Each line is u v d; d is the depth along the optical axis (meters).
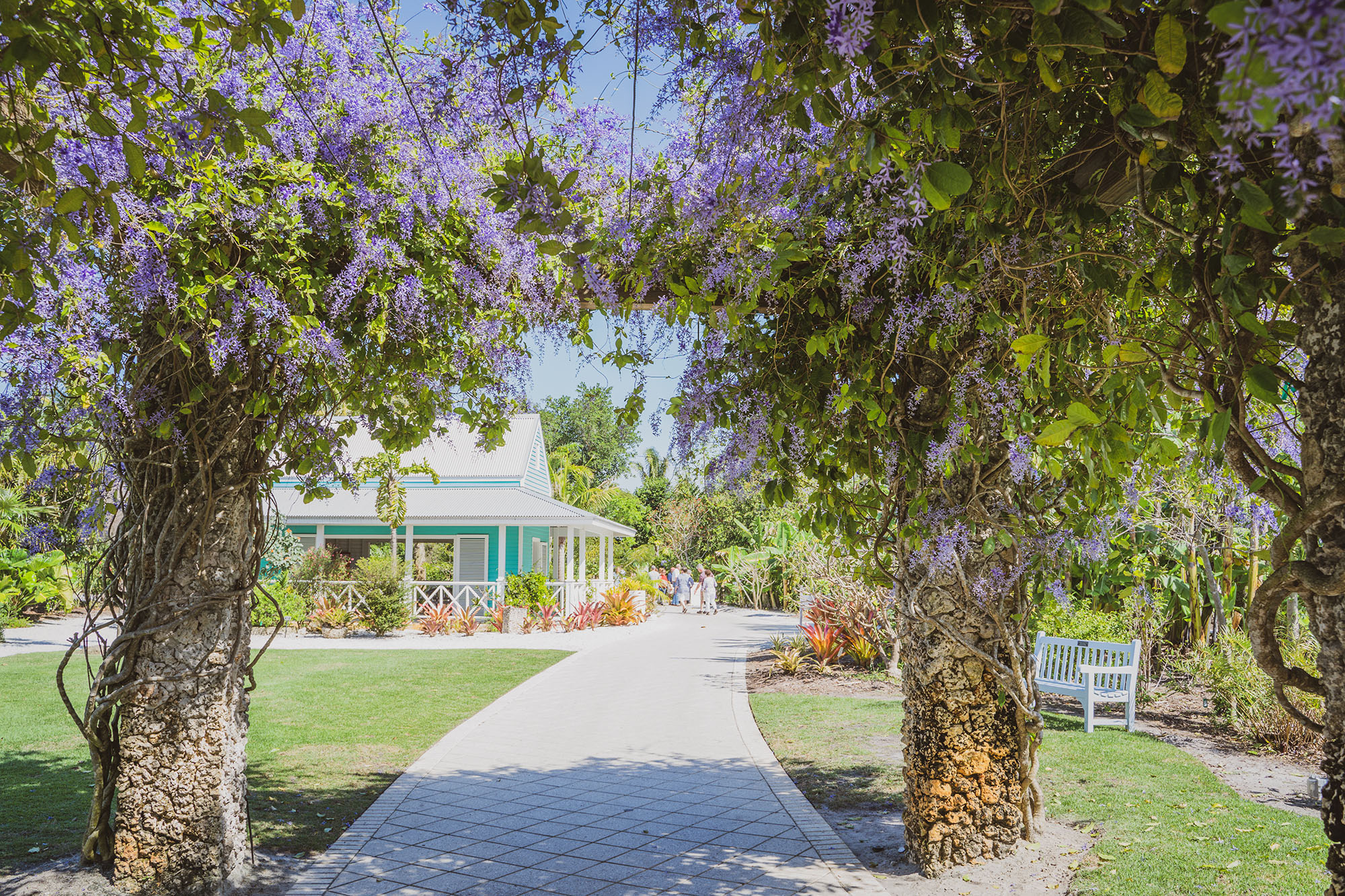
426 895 4.27
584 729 8.59
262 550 4.58
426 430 4.73
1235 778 6.07
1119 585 10.66
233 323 3.53
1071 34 1.88
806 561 12.85
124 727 4.22
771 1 2.16
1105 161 2.83
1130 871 4.08
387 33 3.74
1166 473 6.84
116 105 3.01
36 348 3.23
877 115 2.31
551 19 2.62
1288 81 0.98
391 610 19.22
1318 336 1.88
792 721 8.73
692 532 38.44
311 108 3.62
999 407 3.66
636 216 3.54
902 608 4.48
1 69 2.15
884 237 3.27
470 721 8.93
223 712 4.32
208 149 3.29
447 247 4.02
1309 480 1.91
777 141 3.00
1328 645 1.88
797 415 4.07
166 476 4.25
